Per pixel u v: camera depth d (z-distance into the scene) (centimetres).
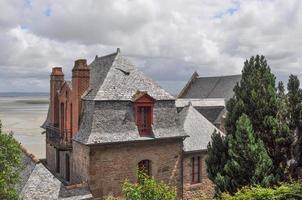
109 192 2392
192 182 2766
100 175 2359
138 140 2458
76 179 2559
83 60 2578
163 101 2644
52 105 3119
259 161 1894
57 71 3078
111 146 2388
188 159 2739
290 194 1357
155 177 2573
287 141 2003
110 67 2645
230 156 2020
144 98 2527
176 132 2647
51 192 2178
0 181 1655
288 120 2083
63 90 2853
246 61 2214
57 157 3034
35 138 7375
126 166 2453
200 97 6222
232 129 2167
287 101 2114
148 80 2727
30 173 2209
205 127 3028
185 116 3059
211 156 2209
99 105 2389
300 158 2036
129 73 2680
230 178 1945
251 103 2112
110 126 2402
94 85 2603
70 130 2697
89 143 2272
